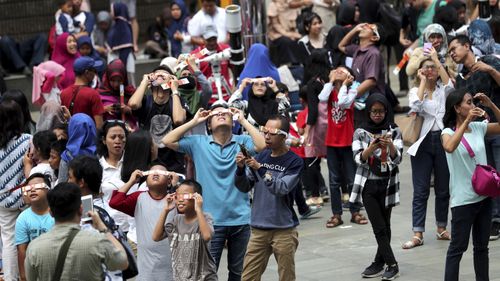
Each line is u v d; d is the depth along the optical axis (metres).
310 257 19.69
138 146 16.58
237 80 23.41
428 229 21.00
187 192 14.76
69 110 20.70
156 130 18.98
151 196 15.30
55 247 12.38
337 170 21.75
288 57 31.56
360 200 18.80
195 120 16.55
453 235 16.19
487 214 16.20
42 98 25.25
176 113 18.72
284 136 15.57
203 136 16.67
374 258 19.20
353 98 21.27
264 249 15.96
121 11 34.16
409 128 19.66
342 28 26.12
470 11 30.19
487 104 16.23
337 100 21.56
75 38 29.17
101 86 22.58
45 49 36.88
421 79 19.44
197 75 20.39
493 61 19.95
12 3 39.97
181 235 14.93
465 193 15.96
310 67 22.70
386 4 31.86
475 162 15.90
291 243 15.86
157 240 14.86
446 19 25.16
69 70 28.58
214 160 16.38
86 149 17.78
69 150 17.70
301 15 32.53
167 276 15.18
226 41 29.81
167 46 38.12
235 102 20.70
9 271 18.42
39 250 12.41
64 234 12.45
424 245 19.89
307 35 28.03
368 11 31.36
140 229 15.30
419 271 18.22
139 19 42.06
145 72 37.75
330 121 21.75
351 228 21.56
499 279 17.48
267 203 15.75
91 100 20.59
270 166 15.70
